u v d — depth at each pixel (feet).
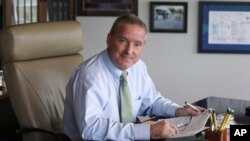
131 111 5.61
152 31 10.85
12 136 8.36
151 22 10.82
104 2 10.85
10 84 6.45
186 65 11.01
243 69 10.96
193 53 10.95
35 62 6.75
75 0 10.52
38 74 6.69
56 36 6.96
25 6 8.60
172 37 10.91
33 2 8.81
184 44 10.92
